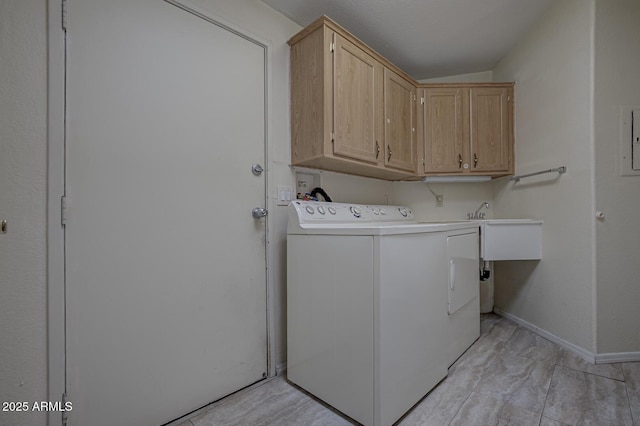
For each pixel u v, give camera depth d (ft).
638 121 5.32
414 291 4.22
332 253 4.26
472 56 7.80
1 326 2.94
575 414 3.93
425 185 8.79
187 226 4.27
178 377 4.15
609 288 5.32
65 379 3.28
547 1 5.96
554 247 6.27
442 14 5.97
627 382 4.66
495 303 8.39
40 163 3.15
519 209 7.44
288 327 5.05
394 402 3.82
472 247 6.15
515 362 5.41
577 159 5.65
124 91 3.71
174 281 4.14
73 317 3.34
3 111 2.95
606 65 5.32
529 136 7.04
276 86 5.47
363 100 5.71
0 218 2.94
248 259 5.00
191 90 4.33
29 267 3.09
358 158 5.60
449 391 4.54
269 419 4.07
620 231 5.34
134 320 3.78
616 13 5.32
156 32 3.99
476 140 7.59
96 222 3.50
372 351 3.72
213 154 4.57
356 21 6.08
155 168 3.97
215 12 4.59
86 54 3.43
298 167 5.92
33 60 3.10
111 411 3.59
